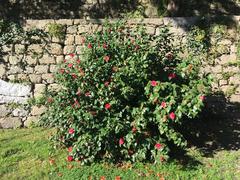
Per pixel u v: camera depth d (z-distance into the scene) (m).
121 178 3.27
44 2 5.95
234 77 4.45
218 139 3.87
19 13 5.94
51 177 3.33
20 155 3.68
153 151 3.40
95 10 6.00
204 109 4.26
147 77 3.55
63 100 3.57
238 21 4.44
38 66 4.38
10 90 4.37
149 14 5.96
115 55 3.58
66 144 3.72
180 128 3.96
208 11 6.00
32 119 4.37
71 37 4.39
